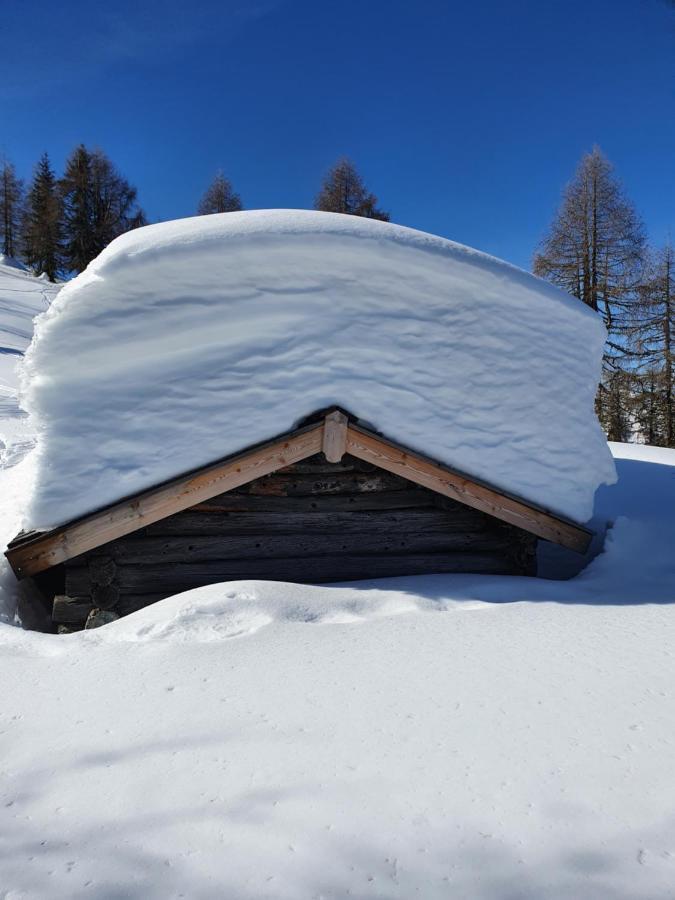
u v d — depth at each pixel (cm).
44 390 390
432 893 172
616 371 2325
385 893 172
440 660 312
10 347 2028
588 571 476
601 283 2331
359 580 448
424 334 431
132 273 386
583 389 465
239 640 333
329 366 420
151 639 338
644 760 230
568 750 237
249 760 229
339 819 199
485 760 230
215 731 247
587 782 218
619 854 186
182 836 192
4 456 893
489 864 182
